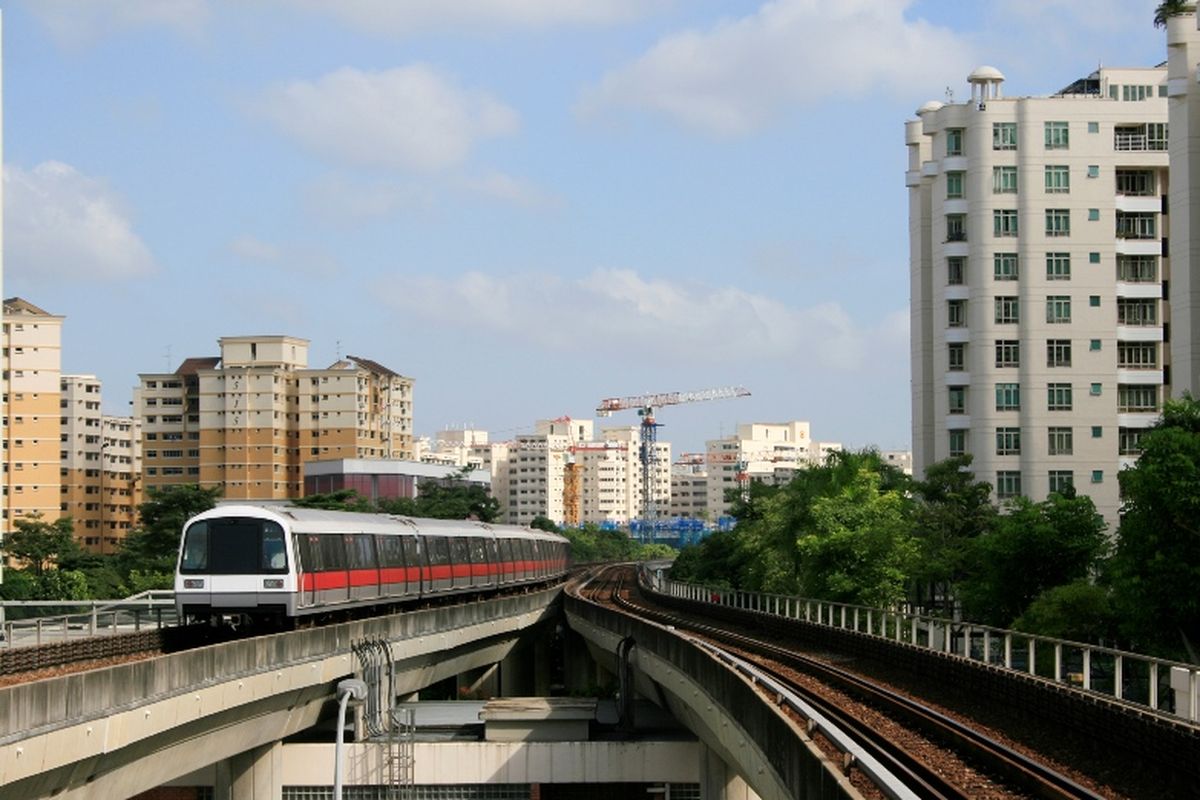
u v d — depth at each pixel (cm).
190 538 3956
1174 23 6050
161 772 2889
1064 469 7681
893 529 5559
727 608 5994
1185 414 4094
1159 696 3666
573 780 3684
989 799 1964
